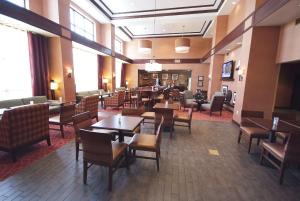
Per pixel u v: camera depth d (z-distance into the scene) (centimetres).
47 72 595
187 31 1152
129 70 1367
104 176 240
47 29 513
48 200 191
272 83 471
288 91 817
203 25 1012
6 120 256
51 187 213
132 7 782
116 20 902
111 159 203
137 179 235
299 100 789
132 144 256
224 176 250
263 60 468
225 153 329
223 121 579
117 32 1100
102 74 999
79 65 813
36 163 270
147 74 1428
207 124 537
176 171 259
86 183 222
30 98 516
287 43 418
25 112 280
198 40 1228
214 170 266
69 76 630
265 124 298
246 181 240
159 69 925
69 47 623
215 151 337
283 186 231
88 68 885
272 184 234
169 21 860
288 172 266
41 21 488
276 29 451
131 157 287
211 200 199
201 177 246
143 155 312
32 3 529
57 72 604
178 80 1400
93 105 502
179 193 210
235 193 213
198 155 318
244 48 509
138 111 371
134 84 1370
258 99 482
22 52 525
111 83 1012
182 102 766
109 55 969
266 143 280
